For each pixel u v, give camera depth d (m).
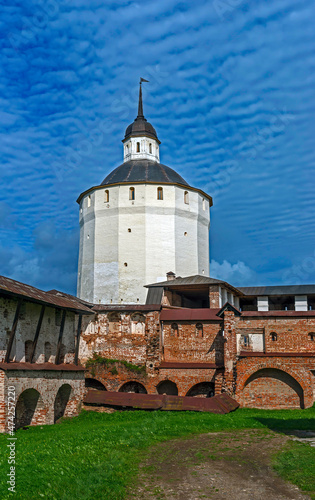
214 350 34.75
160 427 22.27
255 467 15.31
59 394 29.66
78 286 56.81
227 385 32.03
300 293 49.38
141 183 53.41
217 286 41.59
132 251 52.16
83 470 14.58
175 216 53.50
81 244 57.47
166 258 52.22
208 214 59.22
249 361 32.72
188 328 35.59
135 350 35.53
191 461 16.05
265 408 32.28
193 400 29.03
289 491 13.05
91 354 36.16
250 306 54.97
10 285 25.36
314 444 18.27
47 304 27.23
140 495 12.88
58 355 29.52
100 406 30.20
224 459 16.27
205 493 12.98
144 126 61.06
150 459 16.31
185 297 48.78
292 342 34.00
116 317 36.91
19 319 26.89
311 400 31.70
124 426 23.02
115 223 53.25
